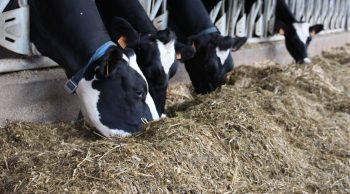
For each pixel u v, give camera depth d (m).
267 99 4.77
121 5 4.76
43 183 2.80
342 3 11.38
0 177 3.04
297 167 3.89
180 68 6.11
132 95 3.65
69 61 3.84
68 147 3.22
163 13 5.75
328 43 10.44
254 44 8.07
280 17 8.39
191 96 5.66
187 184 3.07
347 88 6.62
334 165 4.06
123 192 2.80
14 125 3.91
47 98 4.40
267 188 3.49
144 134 3.53
